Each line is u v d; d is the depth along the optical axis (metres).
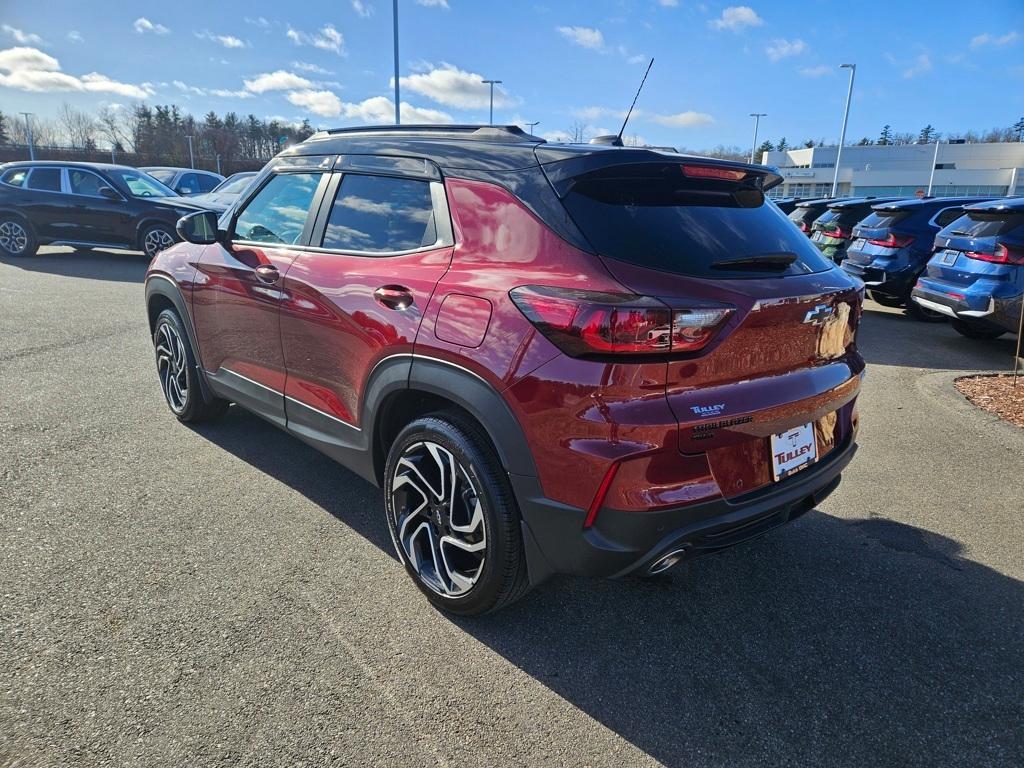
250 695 2.13
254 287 3.34
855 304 2.63
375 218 2.83
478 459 2.29
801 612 2.68
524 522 2.20
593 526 2.05
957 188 65.81
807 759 1.98
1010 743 2.05
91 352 6.07
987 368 6.68
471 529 2.38
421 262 2.53
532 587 2.45
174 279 4.00
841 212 11.87
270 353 3.33
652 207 2.25
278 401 3.36
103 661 2.23
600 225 2.14
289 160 3.48
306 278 3.01
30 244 12.15
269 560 2.89
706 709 2.16
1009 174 64.25
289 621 2.49
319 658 2.31
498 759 1.94
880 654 2.44
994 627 2.60
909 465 4.14
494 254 2.30
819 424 2.52
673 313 1.93
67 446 3.97
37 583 2.64
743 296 2.08
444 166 2.60
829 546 3.19
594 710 2.14
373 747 1.96
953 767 1.96
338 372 2.88
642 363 1.94
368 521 3.25
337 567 2.86
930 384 5.81
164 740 1.93
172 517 3.21
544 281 2.10
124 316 7.68
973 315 7.04
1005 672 2.36
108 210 11.74
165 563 2.82
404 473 2.60
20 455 3.82
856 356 2.77
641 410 1.94
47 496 3.35
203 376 4.00
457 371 2.29
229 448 4.04
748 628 2.57
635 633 2.52
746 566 3.00
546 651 2.41
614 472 1.97
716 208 2.40
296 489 3.55
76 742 1.91
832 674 2.33
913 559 3.08
